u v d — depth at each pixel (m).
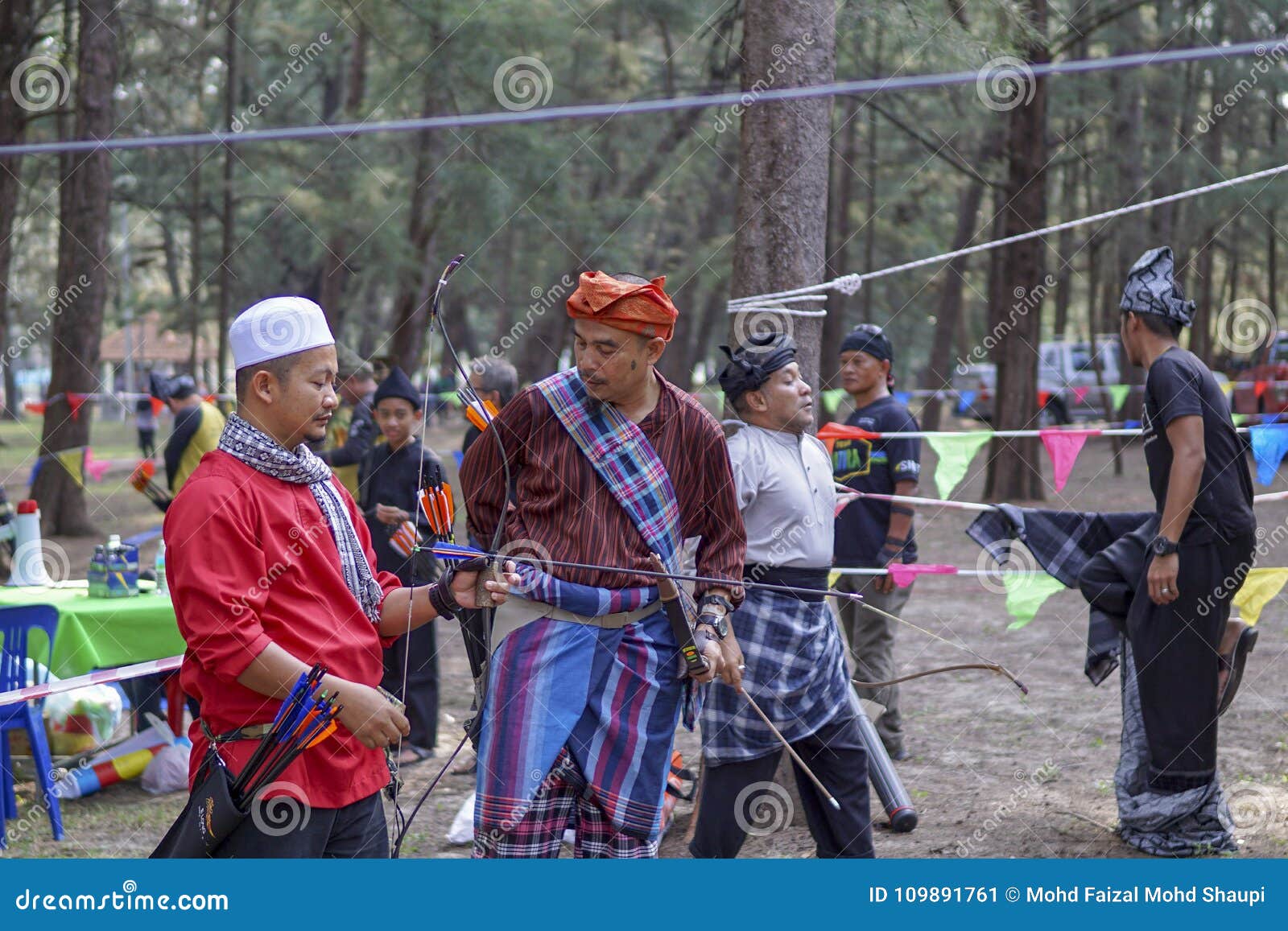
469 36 12.36
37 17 11.71
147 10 13.70
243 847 2.55
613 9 13.46
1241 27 13.09
